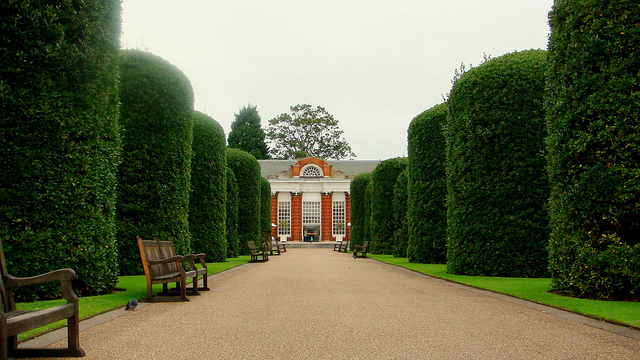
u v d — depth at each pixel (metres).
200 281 10.84
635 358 3.98
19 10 6.86
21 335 4.66
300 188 55.19
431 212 17.06
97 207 7.87
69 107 7.35
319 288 9.26
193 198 18.12
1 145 6.77
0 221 6.73
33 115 6.93
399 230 23.08
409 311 6.39
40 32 7.02
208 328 5.25
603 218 7.20
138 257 12.03
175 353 4.14
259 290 8.97
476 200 11.98
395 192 23.66
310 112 69.12
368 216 31.64
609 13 7.46
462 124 12.37
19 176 6.86
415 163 17.58
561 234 7.94
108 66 8.22
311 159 55.91
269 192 34.03
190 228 18.03
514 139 11.75
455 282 10.38
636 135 6.99
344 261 20.14
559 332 5.03
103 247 7.98
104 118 8.17
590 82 7.49
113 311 6.42
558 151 8.04
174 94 12.84
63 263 7.18
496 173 11.83
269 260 21.22
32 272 6.92
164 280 7.34
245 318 5.88
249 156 27.27
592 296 7.42
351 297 7.86
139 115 12.41
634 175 7.01
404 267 15.27
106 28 8.20
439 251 16.88
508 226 11.64
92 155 7.80
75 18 7.47
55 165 7.17
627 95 7.20
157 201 12.30
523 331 5.08
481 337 4.78
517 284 9.70
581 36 7.70
